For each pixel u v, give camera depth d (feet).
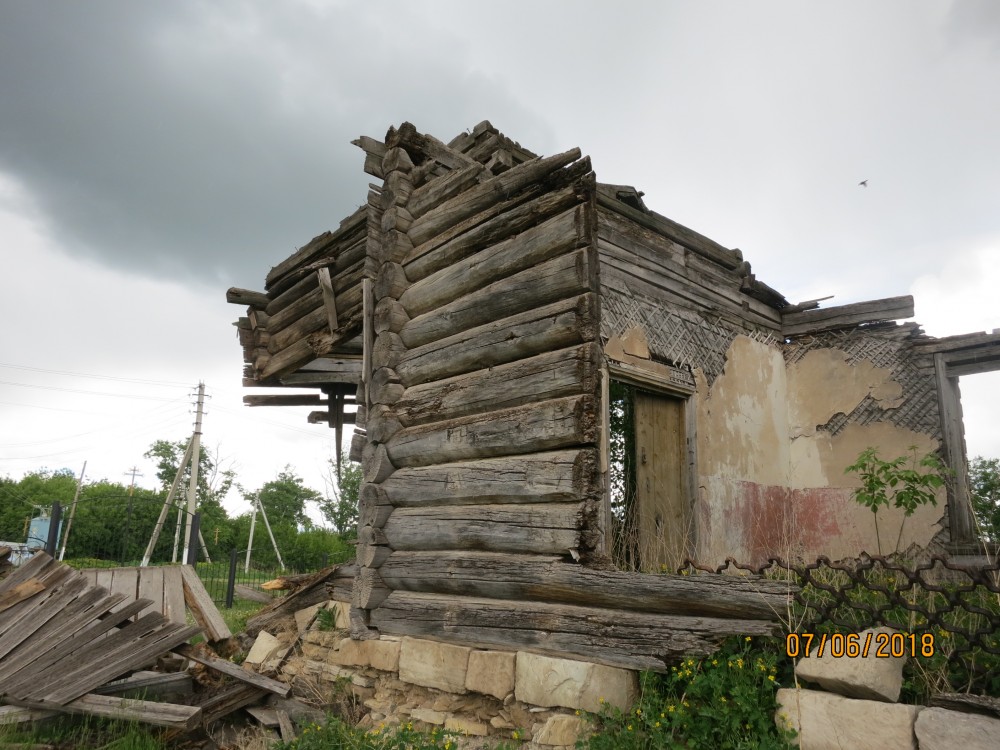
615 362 21.68
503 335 15.11
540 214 15.20
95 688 14.84
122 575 22.30
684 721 10.27
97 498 49.78
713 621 10.87
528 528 13.35
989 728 8.00
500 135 21.67
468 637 13.99
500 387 14.82
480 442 14.85
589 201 14.33
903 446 27.37
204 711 15.65
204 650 17.61
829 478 28.96
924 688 9.25
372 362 19.48
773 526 27.94
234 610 34.68
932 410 27.09
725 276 28.37
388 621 16.10
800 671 9.83
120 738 13.82
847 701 9.12
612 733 10.84
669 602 11.38
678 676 10.87
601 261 22.54
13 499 114.42
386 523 17.02
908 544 26.21
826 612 10.12
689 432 24.73
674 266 25.71
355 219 23.72
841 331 30.04
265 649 20.16
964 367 26.86
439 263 17.78
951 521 25.57
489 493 14.43
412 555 16.02
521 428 14.01
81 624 15.37
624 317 22.76
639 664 11.27
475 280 16.37
